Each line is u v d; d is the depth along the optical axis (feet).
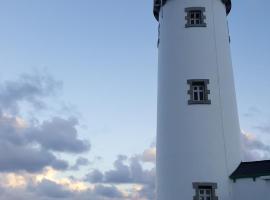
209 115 90.38
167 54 98.94
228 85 95.66
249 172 83.35
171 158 89.66
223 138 89.45
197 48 95.86
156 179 95.04
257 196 80.89
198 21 99.96
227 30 103.40
